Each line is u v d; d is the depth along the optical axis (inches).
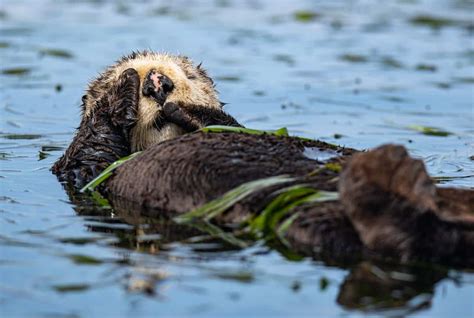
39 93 780.6
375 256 333.7
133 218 410.6
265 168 392.8
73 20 1162.6
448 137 657.0
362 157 330.6
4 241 372.5
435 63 943.7
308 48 1016.9
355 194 325.4
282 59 949.2
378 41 1072.2
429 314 297.4
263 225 367.9
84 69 870.4
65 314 296.8
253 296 311.4
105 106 503.8
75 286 320.2
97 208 430.0
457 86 836.6
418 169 323.9
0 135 638.5
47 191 468.4
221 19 1206.3
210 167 399.5
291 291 315.9
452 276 326.6
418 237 321.7
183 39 1036.5
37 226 397.7
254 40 1053.2
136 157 448.8
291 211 362.0
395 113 733.3
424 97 791.7
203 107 495.8
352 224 341.4
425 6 1360.7
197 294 313.0
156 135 488.7
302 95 789.2
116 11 1253.1
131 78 491.8
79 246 366.6
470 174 533.0
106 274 332.2
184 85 491.5
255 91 800.9
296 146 418.9
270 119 705.0
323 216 349.4
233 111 729.6
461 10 1323.8
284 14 1268.5
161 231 388.2
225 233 381.7
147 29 1100.5
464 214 343.3
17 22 1139.3
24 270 336.2
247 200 381.4
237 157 399.5
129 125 486.9
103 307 302.2
